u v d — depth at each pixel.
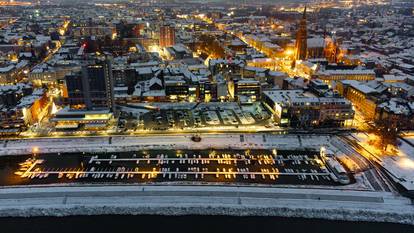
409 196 172.88
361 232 151.00
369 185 184.62
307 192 175.25
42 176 191.38
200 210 163.25
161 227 152.38
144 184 182.38
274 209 164.12
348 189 179.88
